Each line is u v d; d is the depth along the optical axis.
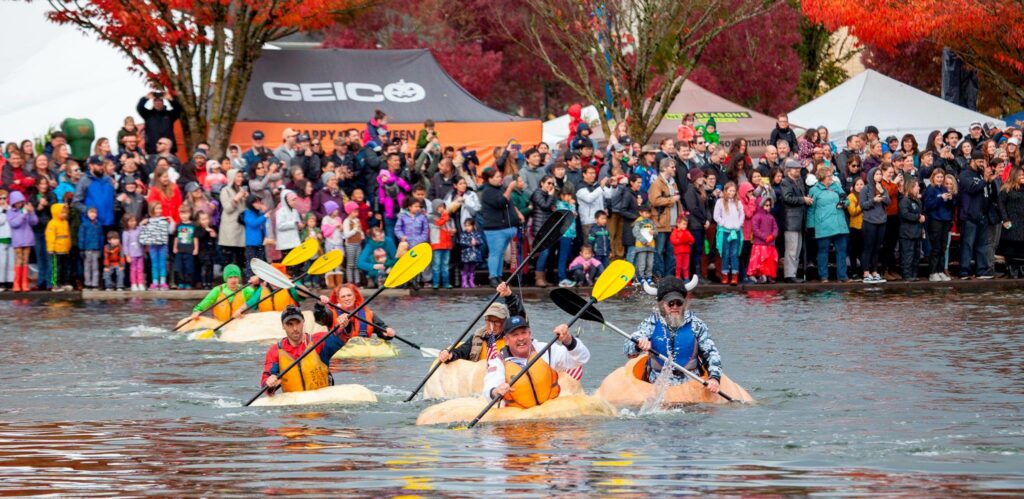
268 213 41.38
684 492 14.52
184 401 22.38
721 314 35.34
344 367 26.97
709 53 80.62
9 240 40.69
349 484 15.09
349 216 41.72
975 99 66.69
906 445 17.53
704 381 21.56
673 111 55.56
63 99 49.09
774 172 43.94
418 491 14.66
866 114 54.78
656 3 54.31
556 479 15.29
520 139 51.41
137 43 46.47
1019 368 24.98
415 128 50.50
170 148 43.12
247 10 47.03
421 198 42.09
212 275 41.72
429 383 23.03
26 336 31.64
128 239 40.88
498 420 19.81
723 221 43.12
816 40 86.62
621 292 42.38
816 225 43.62
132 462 16.62
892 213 44.12
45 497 14.56
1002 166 44.62
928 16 53.72
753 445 17.61
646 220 42.97
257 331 31.33
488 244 42.66
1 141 43.91
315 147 42.91
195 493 14.70
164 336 31.98
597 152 45.03
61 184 41.28
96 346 30.05
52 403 22.14
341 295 28.70
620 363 26.80
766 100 80.81
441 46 75.94
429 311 36.62
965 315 34.47
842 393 22.30
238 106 47.66
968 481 15.10
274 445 17.91
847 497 14.24
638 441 17.95
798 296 40.50
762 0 59.72
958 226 45.12
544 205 42.34
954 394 22.03
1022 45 54.47
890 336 30.22
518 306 23.36
